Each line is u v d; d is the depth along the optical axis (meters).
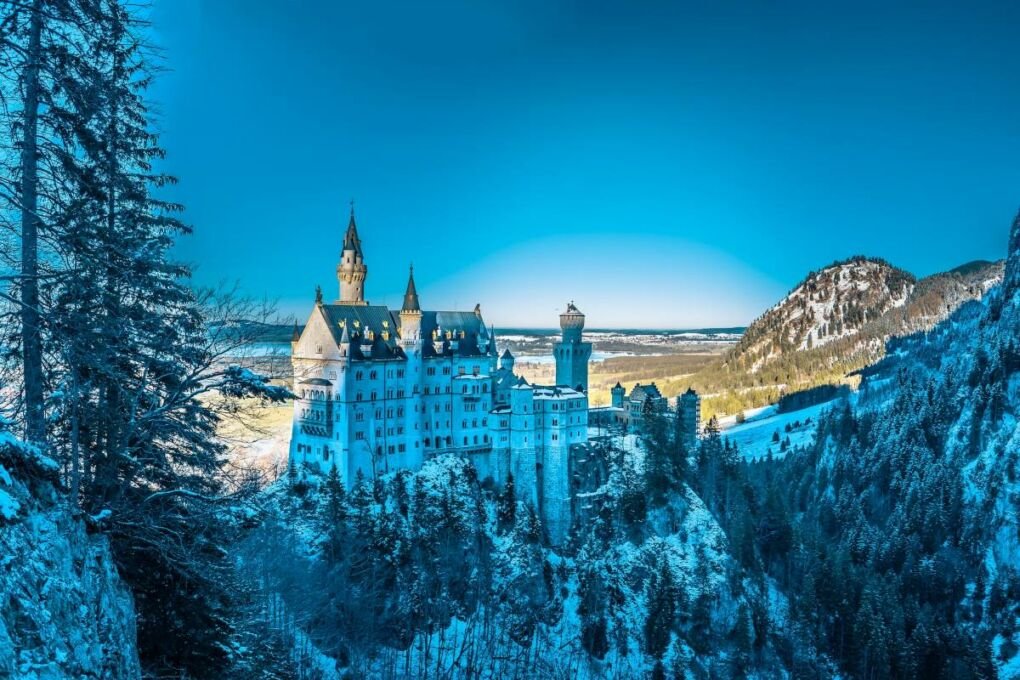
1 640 20.83
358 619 82.06
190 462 43.41
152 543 38.94
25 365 32.78
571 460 172.50
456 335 163.12
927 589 181.38
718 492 190.00
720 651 145.88
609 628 136.62
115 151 42.34
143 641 42.00
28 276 28.92
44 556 24.53
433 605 102.50
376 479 139.50
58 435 37.53
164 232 48.22
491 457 163.12
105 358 35.16
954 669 142.50
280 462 141.88
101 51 36.09
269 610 65.88
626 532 162.25
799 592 160.38
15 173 33.03
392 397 146.25
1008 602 176.88
